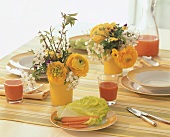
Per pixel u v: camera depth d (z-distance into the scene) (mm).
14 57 1987
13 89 1604
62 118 1451
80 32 2533
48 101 1648
